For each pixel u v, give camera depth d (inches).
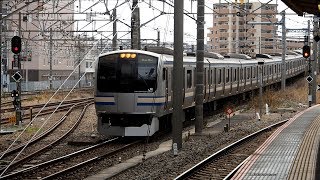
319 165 494.3
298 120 1013.2
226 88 1242.6
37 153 631.2
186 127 959.6
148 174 488.7
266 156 568.4
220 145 725.3
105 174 501.0
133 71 749.9
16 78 953.5
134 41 933.2
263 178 442.9
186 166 555.2
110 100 754.2
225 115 1149.1
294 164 513.3
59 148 690.8
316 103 1626.5
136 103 746.8
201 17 788.0
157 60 756.0
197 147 680.4
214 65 1123.3
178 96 661.3
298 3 428.8
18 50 836.6
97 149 682.8
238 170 484.4
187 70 917.2
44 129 908.0
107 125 764.0
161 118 854.5
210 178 489.1
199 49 802.8
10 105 1449.3
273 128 932.6
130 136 794.2
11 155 627.2
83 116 1136.2
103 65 759.7
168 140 784.3
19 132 857.5
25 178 487.5
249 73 1505.9
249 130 892.0
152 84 749.3
